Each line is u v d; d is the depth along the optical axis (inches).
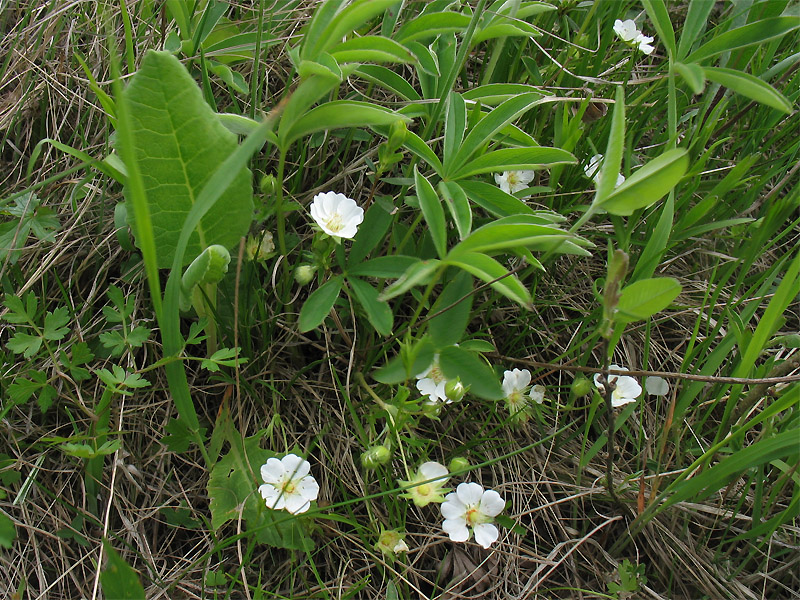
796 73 16.1
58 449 12.5
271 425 12.4
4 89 15.3
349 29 10.8
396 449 12.6
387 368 11.4
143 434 12.9
